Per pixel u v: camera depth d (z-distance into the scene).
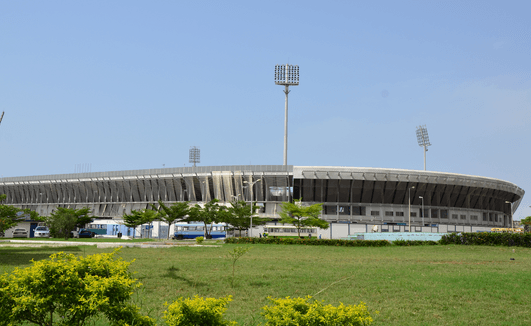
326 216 99.94
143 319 7.42
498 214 121.12
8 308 7.07
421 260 30.69
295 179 100.38
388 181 100.06
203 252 35.28
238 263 25.92
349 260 29.67
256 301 14.33
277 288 16.80
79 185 120.19
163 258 28.73
